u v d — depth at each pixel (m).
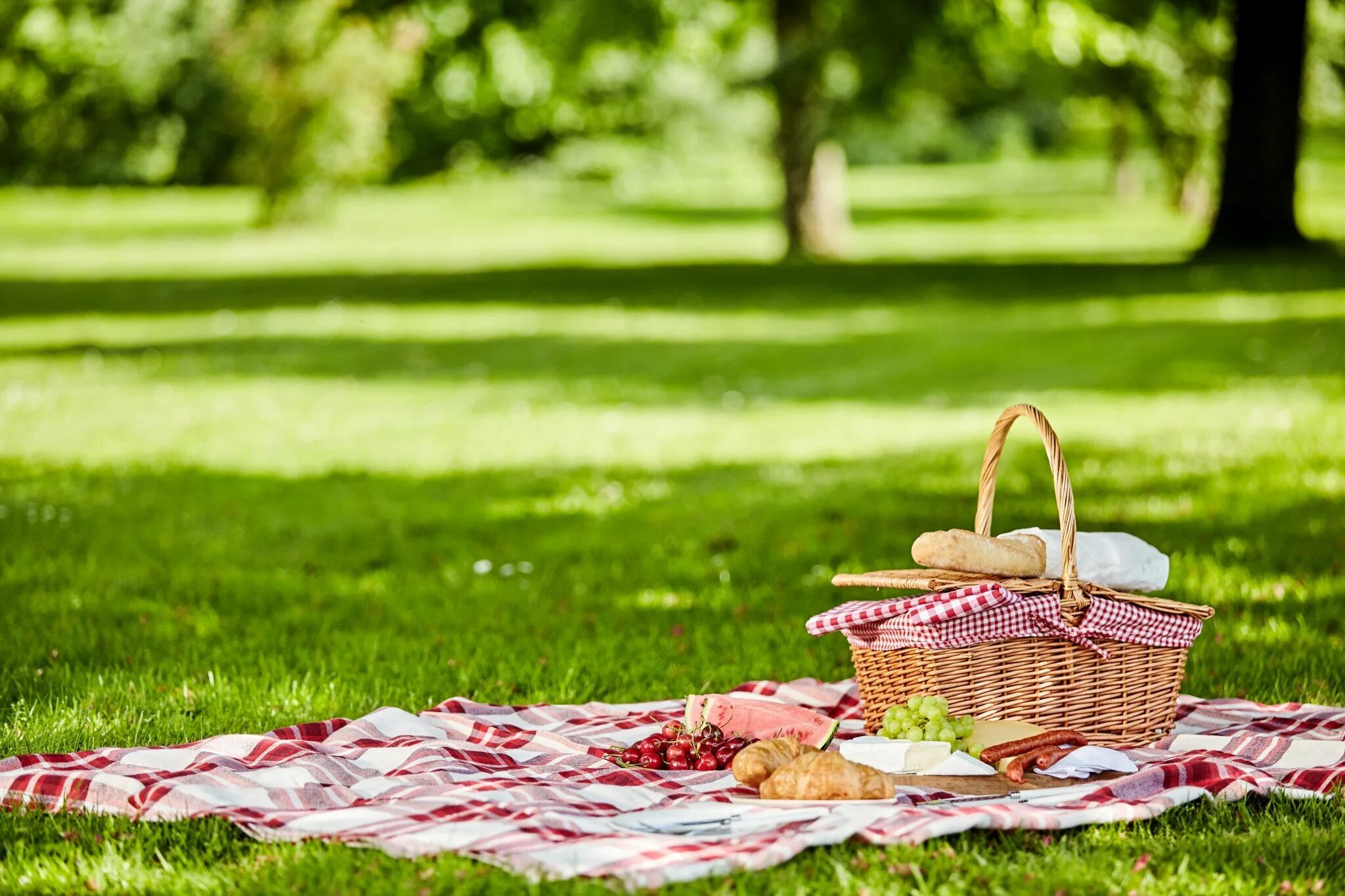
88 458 10.69
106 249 33.66
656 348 17.48
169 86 35.19
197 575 7.19
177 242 35.56
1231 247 24.81
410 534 8.27
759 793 3.98
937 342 17.45
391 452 11.09
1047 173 59.16
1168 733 4.52
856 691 5.21
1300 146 24.72
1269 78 24.36
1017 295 22.12
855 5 23.91
